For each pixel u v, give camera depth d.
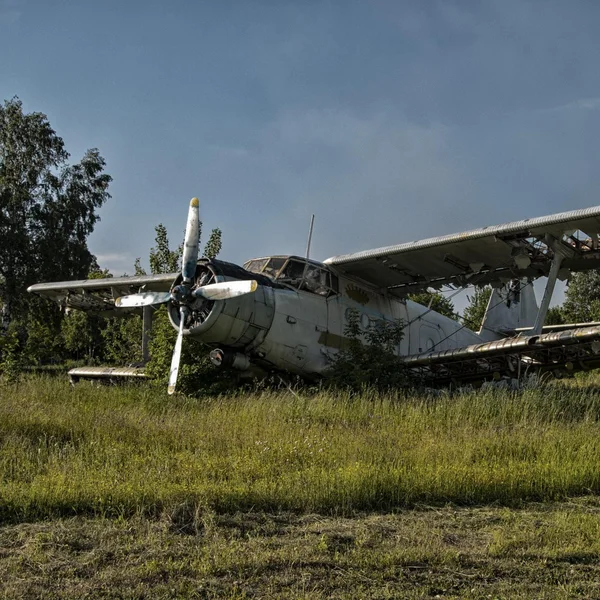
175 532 4.75
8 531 4.67
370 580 4.05
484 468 6.53
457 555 4.40
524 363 12.52
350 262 12.85
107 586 3.87
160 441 7.64
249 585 3.93
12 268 30.03
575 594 3.92
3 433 7.58
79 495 5.29
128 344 20.55
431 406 9.95
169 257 21.22
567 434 8.12
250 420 8.83
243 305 11.39
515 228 11.20
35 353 15.05
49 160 32.16
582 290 35.56
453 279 13.64
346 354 12.44
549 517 5.38
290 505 5.42
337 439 7.71
